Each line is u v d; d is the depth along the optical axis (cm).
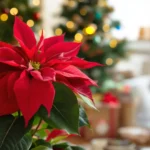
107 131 312
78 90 47
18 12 302
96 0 349
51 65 48
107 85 336
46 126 54
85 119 51
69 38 341
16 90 42
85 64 50
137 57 405
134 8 420
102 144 148
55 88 46
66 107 46
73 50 51
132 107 330
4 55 47
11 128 43
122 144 129
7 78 44
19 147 42
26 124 41
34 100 42
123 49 349
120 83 349
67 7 350
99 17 340
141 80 351
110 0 419
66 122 45
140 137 241
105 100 318
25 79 43
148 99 333
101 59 337
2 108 43
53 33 362
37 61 49
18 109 43
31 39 52
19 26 52
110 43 344
